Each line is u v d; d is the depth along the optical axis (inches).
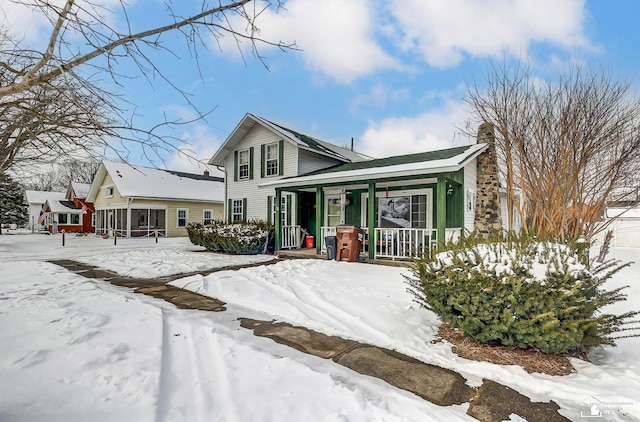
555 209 258.8
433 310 137.2
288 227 450.0
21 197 1088.2
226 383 98.1
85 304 176.1
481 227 395.9
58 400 85.4
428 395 94.7
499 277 114.4
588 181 266.1
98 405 83.7
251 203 553.9
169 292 218.1
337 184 365.1
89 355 111.7
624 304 177.0
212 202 914.7
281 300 189.6
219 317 164.1
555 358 115.6
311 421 80.4
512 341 116.0
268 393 92.8
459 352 122.5
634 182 261.7
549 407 89.2
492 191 402.9
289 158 500.7
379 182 355.6
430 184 363.9
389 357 120.0
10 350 114.1
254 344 129.3
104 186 892.0
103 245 609.0
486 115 310.7
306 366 109.9
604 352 123.5
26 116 95.7
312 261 327.9
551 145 267.6
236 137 566.6
